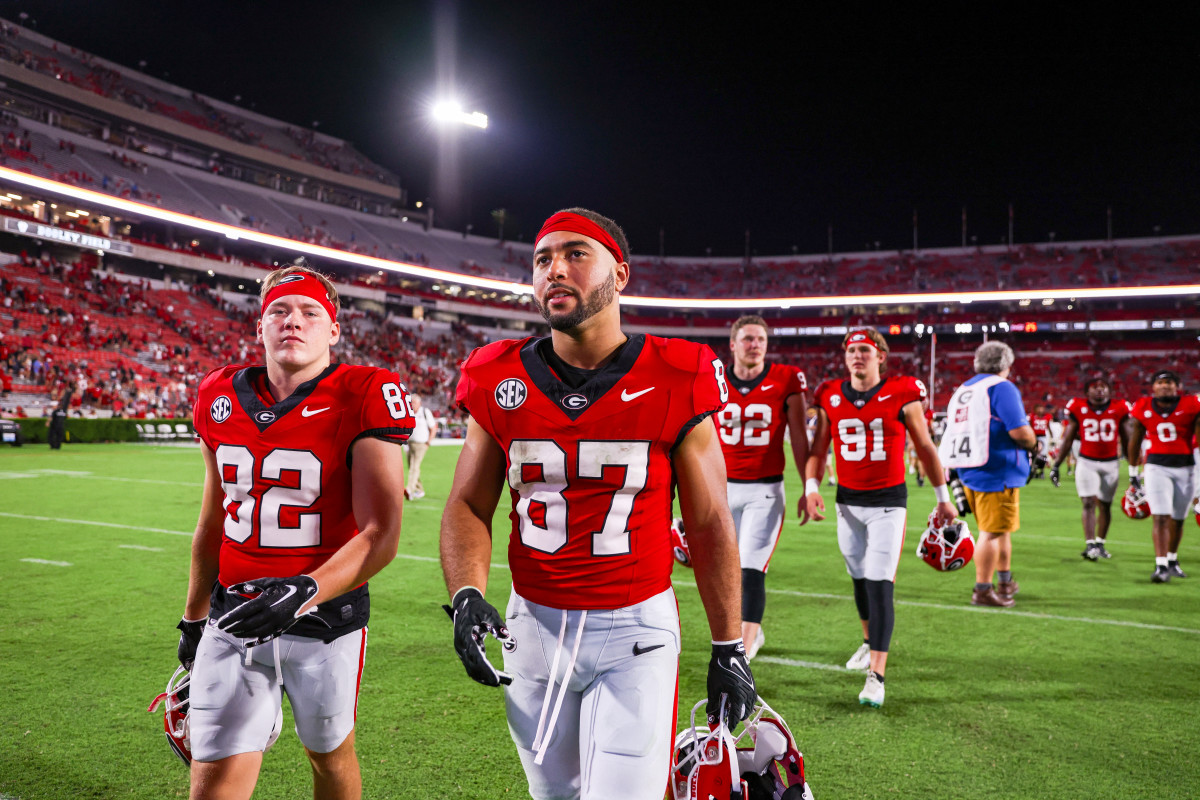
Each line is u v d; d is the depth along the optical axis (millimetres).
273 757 3250
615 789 1643
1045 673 4379
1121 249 48000
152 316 34031
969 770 3162
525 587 1821
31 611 5352
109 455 19609
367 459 2113
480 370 1869
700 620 5508
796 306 50031
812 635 5156
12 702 3748
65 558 7156
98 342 30078
